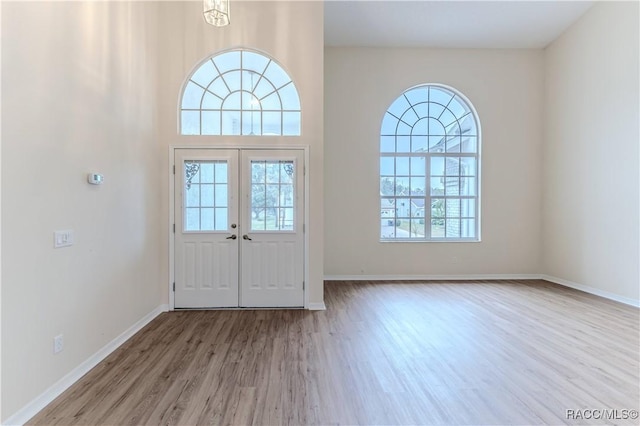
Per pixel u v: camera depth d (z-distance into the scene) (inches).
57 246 80.8
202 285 146.3
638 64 151.4
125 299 113.9
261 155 146.3
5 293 66.2
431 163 214.1
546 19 183.8
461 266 210.7
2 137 65.6
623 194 158.9
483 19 183.9
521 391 81.7
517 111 210.1
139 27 124.2
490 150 210.4
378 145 206.8
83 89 91.2
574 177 186.7
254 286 147.6
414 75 206.8
